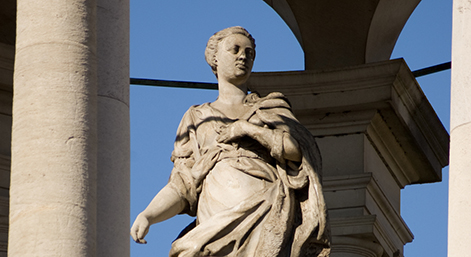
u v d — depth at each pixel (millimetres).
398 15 25938
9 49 23922
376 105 24422
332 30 25812
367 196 24031
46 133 17328
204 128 20703
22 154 17312
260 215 19500
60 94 17531
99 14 18547
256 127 20109
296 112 24641
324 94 24578
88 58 17891
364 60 25734
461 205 16984
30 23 17953
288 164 20016
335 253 23656
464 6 17859
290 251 19484
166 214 20141
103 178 17750
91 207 17172
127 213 17891
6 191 23391
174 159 20812
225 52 21172
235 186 19844
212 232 19375
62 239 16766
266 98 20891
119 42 18594
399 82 24359
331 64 25859
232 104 20984
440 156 25609
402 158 25312
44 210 16891
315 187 19719
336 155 24469
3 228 23250
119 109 18250
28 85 17625
